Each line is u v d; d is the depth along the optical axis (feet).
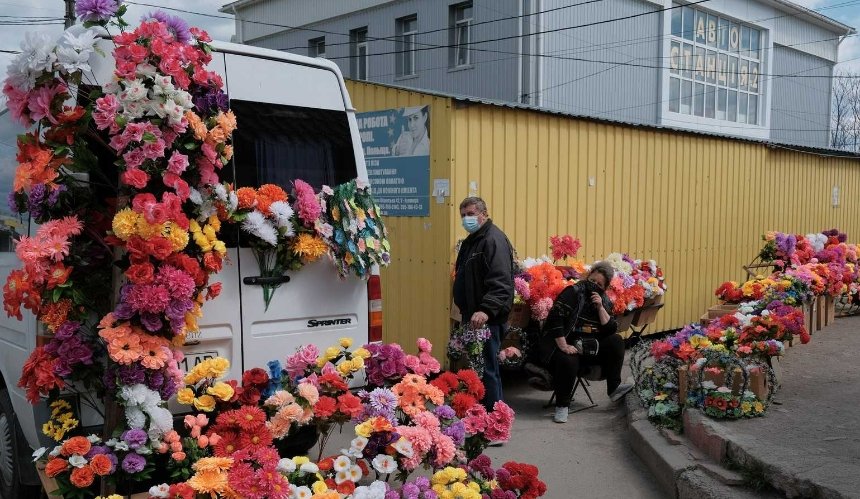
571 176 29.01
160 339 11.10
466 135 24.64
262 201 13.52
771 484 13.96
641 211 32.78
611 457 18.34
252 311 13.88
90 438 11.08
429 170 24.89
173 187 11.30
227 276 13.61
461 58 68.18
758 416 17.65
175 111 10.96
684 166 35.24
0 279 15.55
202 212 11.96
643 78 71.36
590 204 29.99
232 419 11.65
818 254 36.50
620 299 26.73
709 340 19.34
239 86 14.35
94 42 11.10
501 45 63.00
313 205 14.08
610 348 22.35
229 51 14.28
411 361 13.80
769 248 36.06
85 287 11.57
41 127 11.46
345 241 14.56
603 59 66.69
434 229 24.76
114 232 10.91
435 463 12.28
